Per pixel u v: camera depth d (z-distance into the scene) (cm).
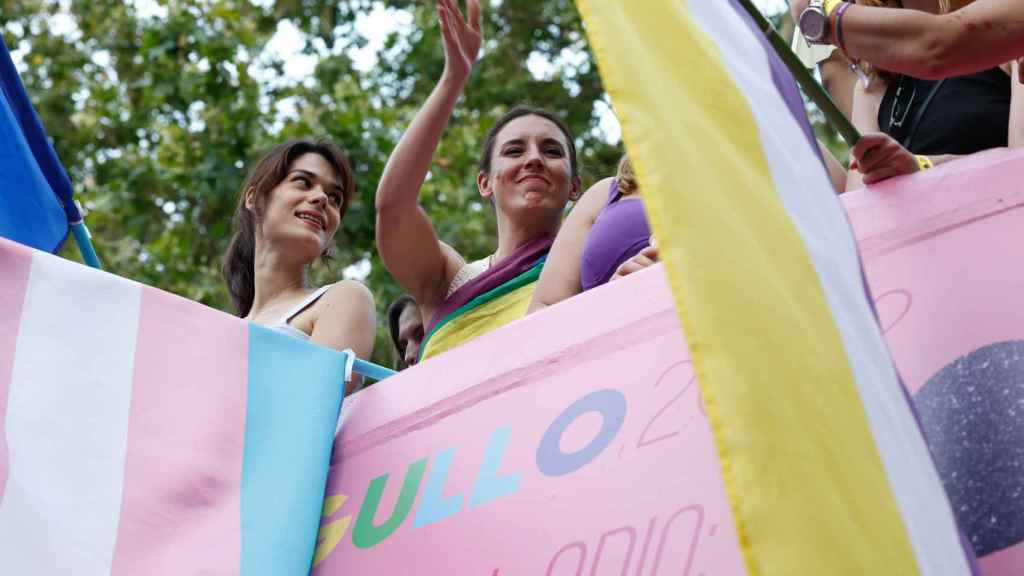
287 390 303
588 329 269
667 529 229
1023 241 234
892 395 177
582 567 236
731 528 221
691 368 247
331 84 1166
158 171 1073
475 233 993
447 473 272
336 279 932
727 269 159
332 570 273
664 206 159
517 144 389
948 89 292
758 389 151
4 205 365
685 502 230
